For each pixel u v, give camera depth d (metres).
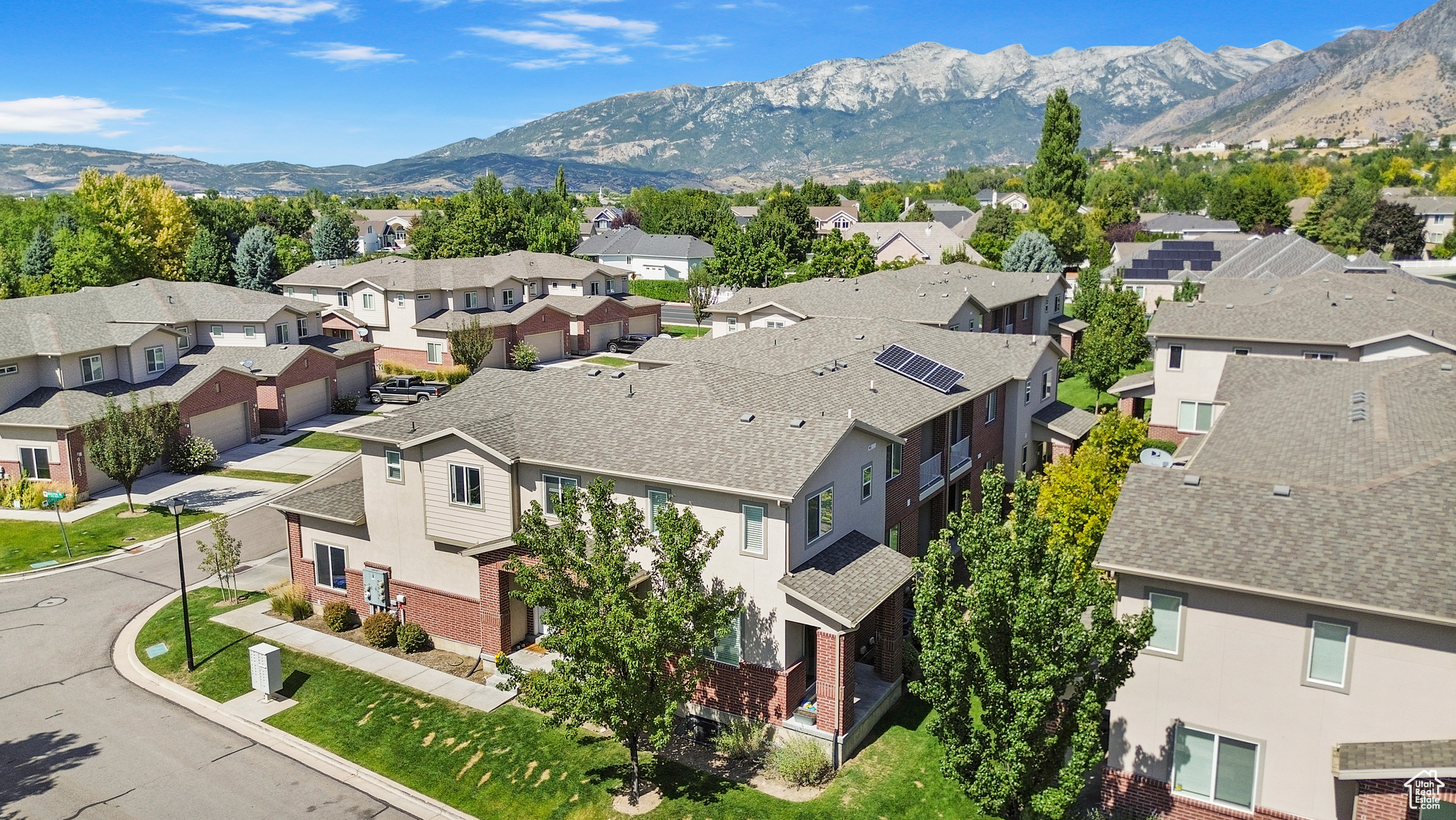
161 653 27.80
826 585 22.41
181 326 54.81
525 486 26.06
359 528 28.97
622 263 116.00
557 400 28.92
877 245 116.38
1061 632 15.76
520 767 22.11
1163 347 44.44
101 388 46.31
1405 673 16.62
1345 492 19.06
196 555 35.84
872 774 21.62
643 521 23.73
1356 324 41.91
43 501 41.22
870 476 26.72
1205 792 18.80
